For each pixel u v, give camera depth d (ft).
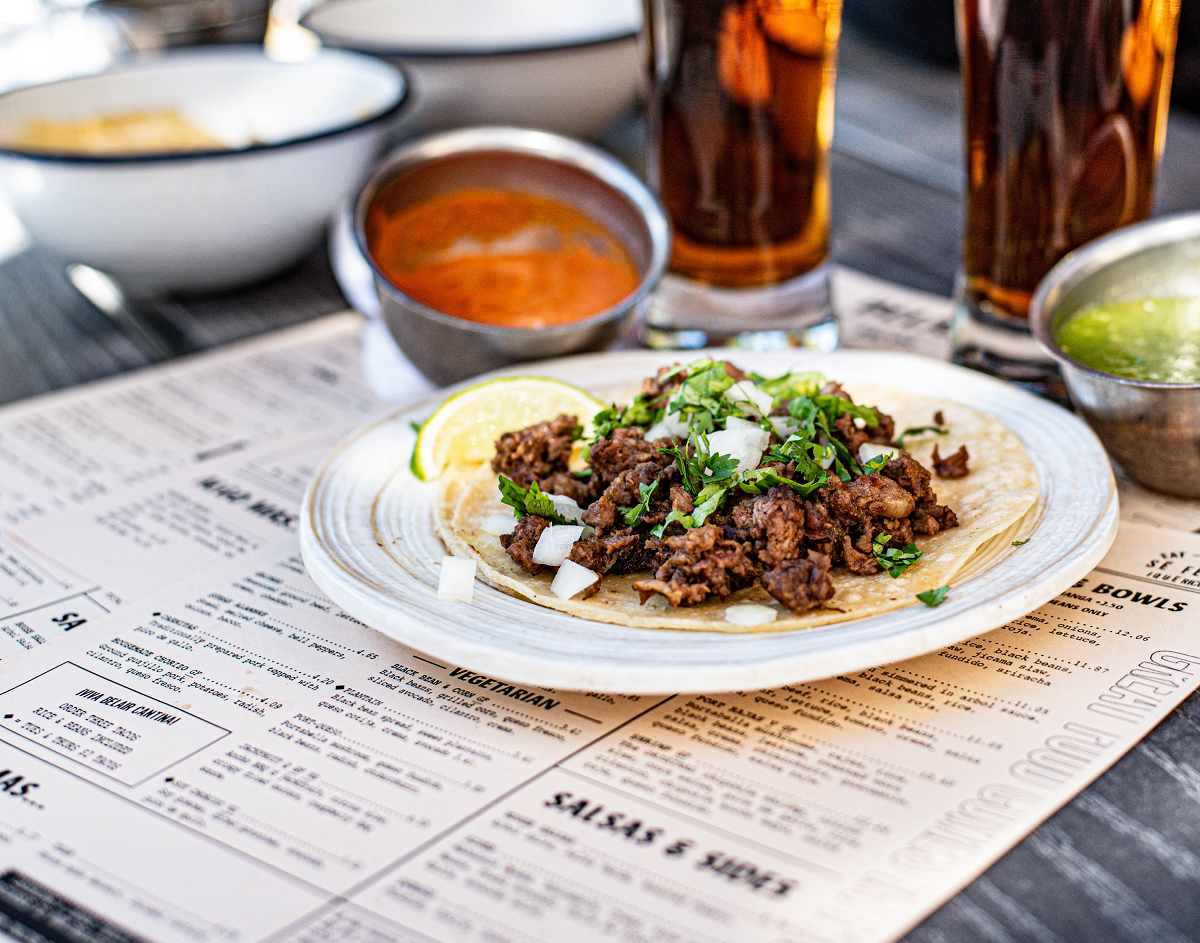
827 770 1.79
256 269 2.62
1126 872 1.72
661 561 1.94
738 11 2.16
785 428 2.01
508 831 1.76
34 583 2.04
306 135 2.49
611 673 1.79
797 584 1.87
